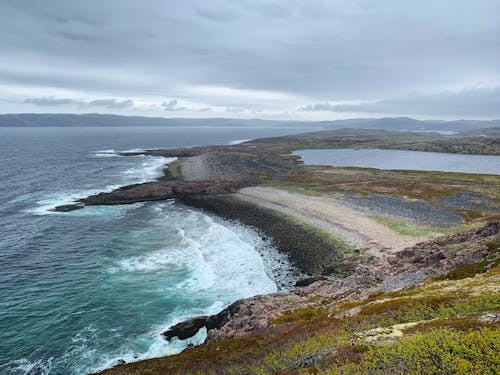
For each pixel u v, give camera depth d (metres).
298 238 54.28
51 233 59.72
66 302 37.75
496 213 64.06
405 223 59.25
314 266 45.09
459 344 11.13
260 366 17.69
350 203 73.50
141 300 38.25
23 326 33.50
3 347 30.59
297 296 34.94
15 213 71.75
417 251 41.25
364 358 12.34
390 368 11.23
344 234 54.41
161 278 43.06
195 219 67.00
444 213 65.31
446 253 35.97
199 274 43.94
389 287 32.16
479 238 38.50
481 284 23.36
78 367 28.44
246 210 71.19
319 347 16.98
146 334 32.59
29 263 47.62
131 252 51.00
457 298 20.89
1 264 47.25
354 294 32.53
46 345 30.97
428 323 15.07
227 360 21.19
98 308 36.69
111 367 26.12
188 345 30.91
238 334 27.55
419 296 23.52
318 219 62.56
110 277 43.34
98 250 51.88
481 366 9.73
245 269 45.09
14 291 40.03
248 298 35.03
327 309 29.38
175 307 36.97
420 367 10.71
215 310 36.38
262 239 54.97
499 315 14.13
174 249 51.91
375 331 15.62
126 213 71.94
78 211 73.69
